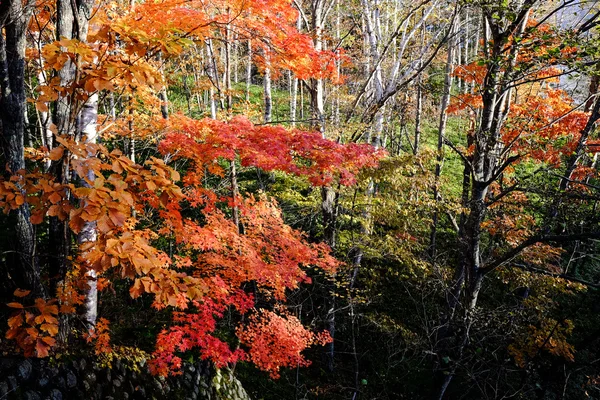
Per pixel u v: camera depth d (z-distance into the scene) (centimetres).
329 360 1027
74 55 286
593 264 1340
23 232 400
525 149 848
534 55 629
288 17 652
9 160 374
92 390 532
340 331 1116
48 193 256
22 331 277
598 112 836
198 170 671
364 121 941
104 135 808
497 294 1187
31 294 412
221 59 1319
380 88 913
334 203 972
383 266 1253
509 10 584
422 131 1803
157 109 870
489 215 980
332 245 928
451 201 810
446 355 856
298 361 736
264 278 679
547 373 1013
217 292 653
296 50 635
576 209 779
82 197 240
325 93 1452
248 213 765
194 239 633
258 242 758
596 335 1008
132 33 289
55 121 432
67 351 530
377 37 1049
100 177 260
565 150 929
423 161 823
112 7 658
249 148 598
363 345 1102
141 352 652
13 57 365
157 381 637
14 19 355
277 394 904
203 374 732
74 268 443
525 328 909
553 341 857
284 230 799
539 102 929
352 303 948
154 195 427
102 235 262
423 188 829
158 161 288
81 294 530
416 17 1323
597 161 1581
